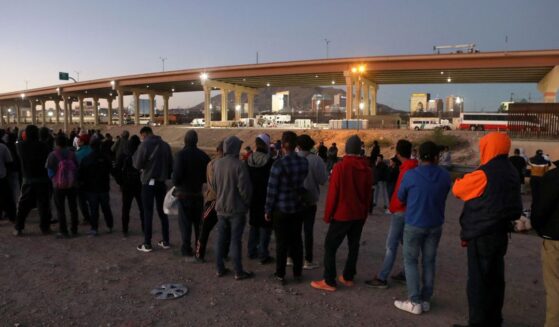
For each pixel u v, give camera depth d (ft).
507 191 12.11
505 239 12.30
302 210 17.22
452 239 25.32
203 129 211.41
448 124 201.67
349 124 185.68
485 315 12.32
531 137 101.86
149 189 21.11
